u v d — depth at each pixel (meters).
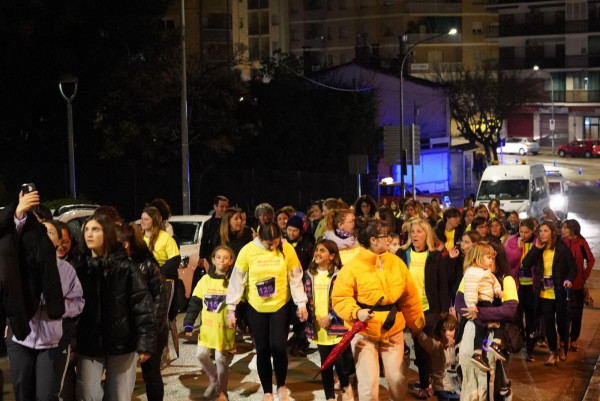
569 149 84.81
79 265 7.94
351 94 51.03
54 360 7.70
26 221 7.53
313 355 12.85
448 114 67.00
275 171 44.78
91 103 42.41
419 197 45.84
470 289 9.06
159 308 8.83
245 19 117.69
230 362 12.38
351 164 35.06
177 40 44.53
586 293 13.72
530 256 12.39
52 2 40.59
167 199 43.38
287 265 9.94
